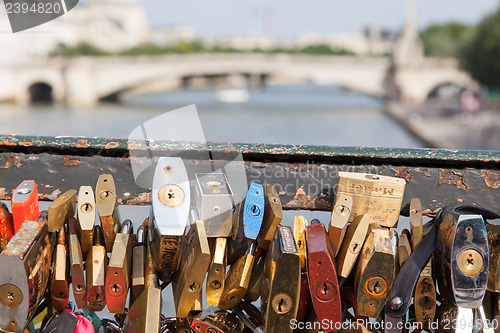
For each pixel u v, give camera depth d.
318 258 1.15
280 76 61.19
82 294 1.19
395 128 46.53
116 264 1.14
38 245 1.12
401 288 1.22
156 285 1.20
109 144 1.34
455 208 1.24
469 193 1.38
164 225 1.14
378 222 1.30
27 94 60.00
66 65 58.25
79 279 1.17
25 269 1.07
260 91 97.62
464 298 1.18
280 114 56.16
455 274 1.17
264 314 1.20
